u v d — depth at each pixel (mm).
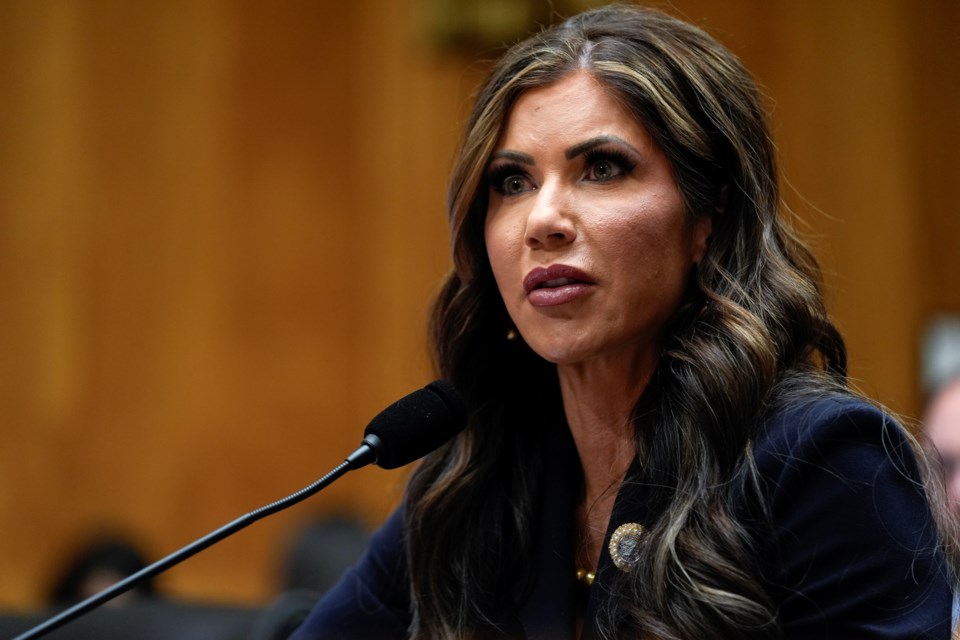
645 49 5059
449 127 14375
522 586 5230
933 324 13734
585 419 5262
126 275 14766
